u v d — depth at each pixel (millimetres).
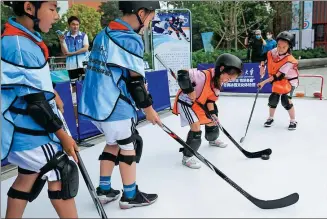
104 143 3787
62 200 1682
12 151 1587
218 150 3375
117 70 1974
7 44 1489
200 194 2365
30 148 1577
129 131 2068
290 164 2949
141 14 1997
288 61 4008
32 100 1509
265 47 8086
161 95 5566
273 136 3879
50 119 1541
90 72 2064
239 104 5883
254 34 8516
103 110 1984
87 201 2283
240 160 3068
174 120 4926
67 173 1633
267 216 2041
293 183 2539
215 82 2867
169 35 6797
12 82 1467
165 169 2867
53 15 1597
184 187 2488
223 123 4559
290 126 4129
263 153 3096
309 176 2668
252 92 6934
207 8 11594
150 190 2439
